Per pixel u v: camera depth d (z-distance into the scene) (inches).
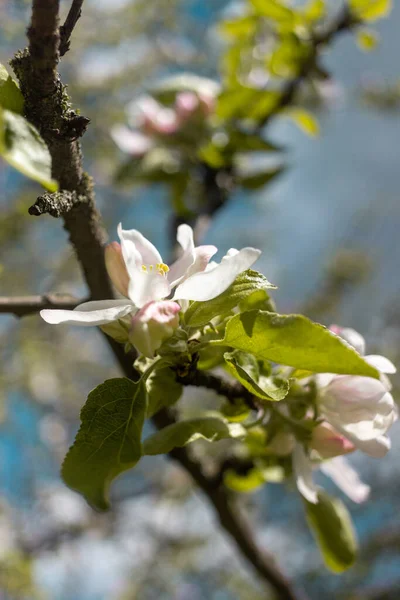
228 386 15.4
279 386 14.4
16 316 16.8
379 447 15.1
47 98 13.9
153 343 14.0
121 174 25.5
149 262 14.5
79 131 14.1
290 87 25.2
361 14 24.4
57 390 50.4
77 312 14.2
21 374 47.7
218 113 25.3
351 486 16.8
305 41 24.6
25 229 40.9
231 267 14.1
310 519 17.3
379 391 15.2
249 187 25.4
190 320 14.4
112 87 41.4
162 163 25.3
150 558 44.9
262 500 44.1
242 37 26.9
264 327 13.9
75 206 15.1
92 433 14.2
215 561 44.5
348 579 36.6
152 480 47.7
